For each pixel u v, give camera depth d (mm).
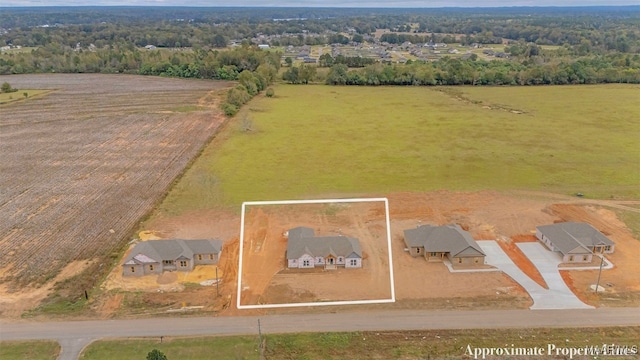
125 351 31609
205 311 36281
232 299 37781
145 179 65438
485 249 45469
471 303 37094
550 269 42000
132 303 37281
